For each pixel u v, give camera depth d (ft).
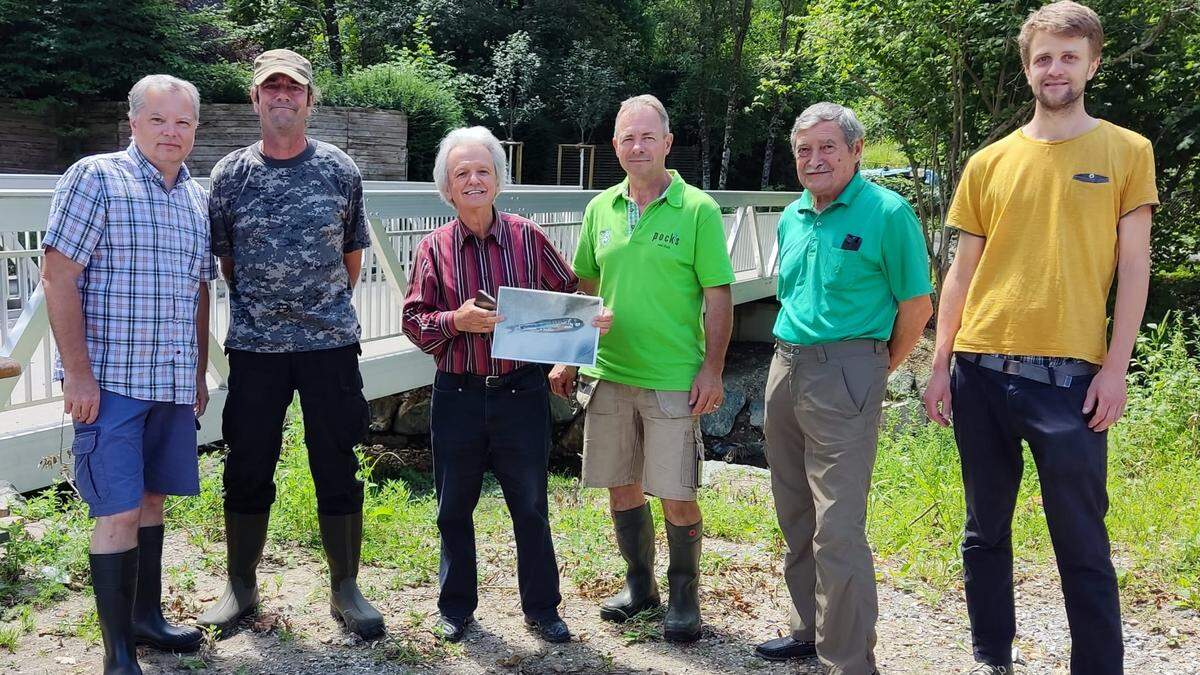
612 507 11.91
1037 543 14.67
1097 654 9.21
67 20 61.72
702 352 11.16
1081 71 9.00
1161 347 23.84
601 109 94.89
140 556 10.47
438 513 11.30
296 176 10.46
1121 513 15.46
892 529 15.02
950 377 10.06
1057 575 13.74
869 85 49.90
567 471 29.45
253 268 10.41
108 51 62.80
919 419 25.00
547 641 11.25
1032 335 9.27
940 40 43.65
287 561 13.41
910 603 12.80
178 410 10.08
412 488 24.09
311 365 10.68
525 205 26.55
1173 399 20.79
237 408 10.68
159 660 10.34
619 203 11.21
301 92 10.36
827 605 9.70
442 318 10.57
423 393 26.20
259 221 10.34
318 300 10.59
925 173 53.31
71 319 9.16
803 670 10.72
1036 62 9.14
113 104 64.44
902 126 49.47
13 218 14.90
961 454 9.96
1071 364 9.18
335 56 88.33
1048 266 9.20
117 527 9.52
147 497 10.47
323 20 89.40
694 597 11.50
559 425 29.66
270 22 86.12
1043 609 12.56
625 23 111.45
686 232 10.75
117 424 9.46
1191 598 12.49
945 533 14.96
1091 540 9.19
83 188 9.21
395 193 22.15
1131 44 42.73
